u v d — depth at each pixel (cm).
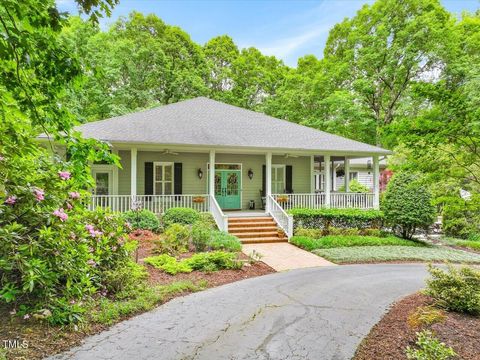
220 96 3048
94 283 555
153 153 1577
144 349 403
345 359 386
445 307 541
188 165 1645
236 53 3456
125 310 512
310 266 941
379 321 509
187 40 2877
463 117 503
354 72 2506
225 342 431
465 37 2111
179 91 2609
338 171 2741
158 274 748
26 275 397
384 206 1434
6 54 257
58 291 484
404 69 2194
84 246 485
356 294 662
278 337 450
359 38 2391
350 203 1647
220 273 802
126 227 718
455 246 1388
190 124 1576
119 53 2306
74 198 477
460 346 407
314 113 2697
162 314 528
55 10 275
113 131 1331
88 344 410
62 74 304
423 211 1328
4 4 256
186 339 437
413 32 2127
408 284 746
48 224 433
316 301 612
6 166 387
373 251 1131
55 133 346
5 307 450
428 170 584
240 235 1301
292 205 1585
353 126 2506
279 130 1723
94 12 307
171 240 997
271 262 977
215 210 1371
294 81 2928
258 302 601
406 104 2166
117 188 1505
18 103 313
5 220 402
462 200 620
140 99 2466
